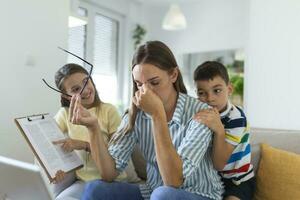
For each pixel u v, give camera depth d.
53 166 1.18
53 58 2.14
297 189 1.35
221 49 4.59
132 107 1.15
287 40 2.39
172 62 1.06
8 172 0.89
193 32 4.82
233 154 1.29
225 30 4.56
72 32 3.83
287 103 2.40
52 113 2.13
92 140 1.16
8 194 0.94
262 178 1.45
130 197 1.14
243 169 1.32
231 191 1.29
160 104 0.98
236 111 1.31
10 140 1.87
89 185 1.16
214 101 1.31
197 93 1.38
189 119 1.09
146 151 1.18
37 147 1.18
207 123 1.03
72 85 1.46
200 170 1.06
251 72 2.57
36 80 2.02
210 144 1.08
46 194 0.87
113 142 1.24
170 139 0.98
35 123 1.26
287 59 2.39
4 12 1.82
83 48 4.03
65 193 1.37
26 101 1.96
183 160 0.97
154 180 1.15
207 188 1.07
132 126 1.17
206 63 1.41
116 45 4.63
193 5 4.82
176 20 4.16
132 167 1.63
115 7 4.46
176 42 4.96
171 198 0.93
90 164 1.46
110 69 4.53
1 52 1.81
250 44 2.57
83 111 1.15
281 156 1.44
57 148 1.26
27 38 1.96
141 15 4.99
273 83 2.46
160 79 1.03
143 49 1.05
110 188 1.12
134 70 1.06
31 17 1.98
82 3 3.96
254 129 1.68
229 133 1.22
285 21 2.39
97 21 4.28
